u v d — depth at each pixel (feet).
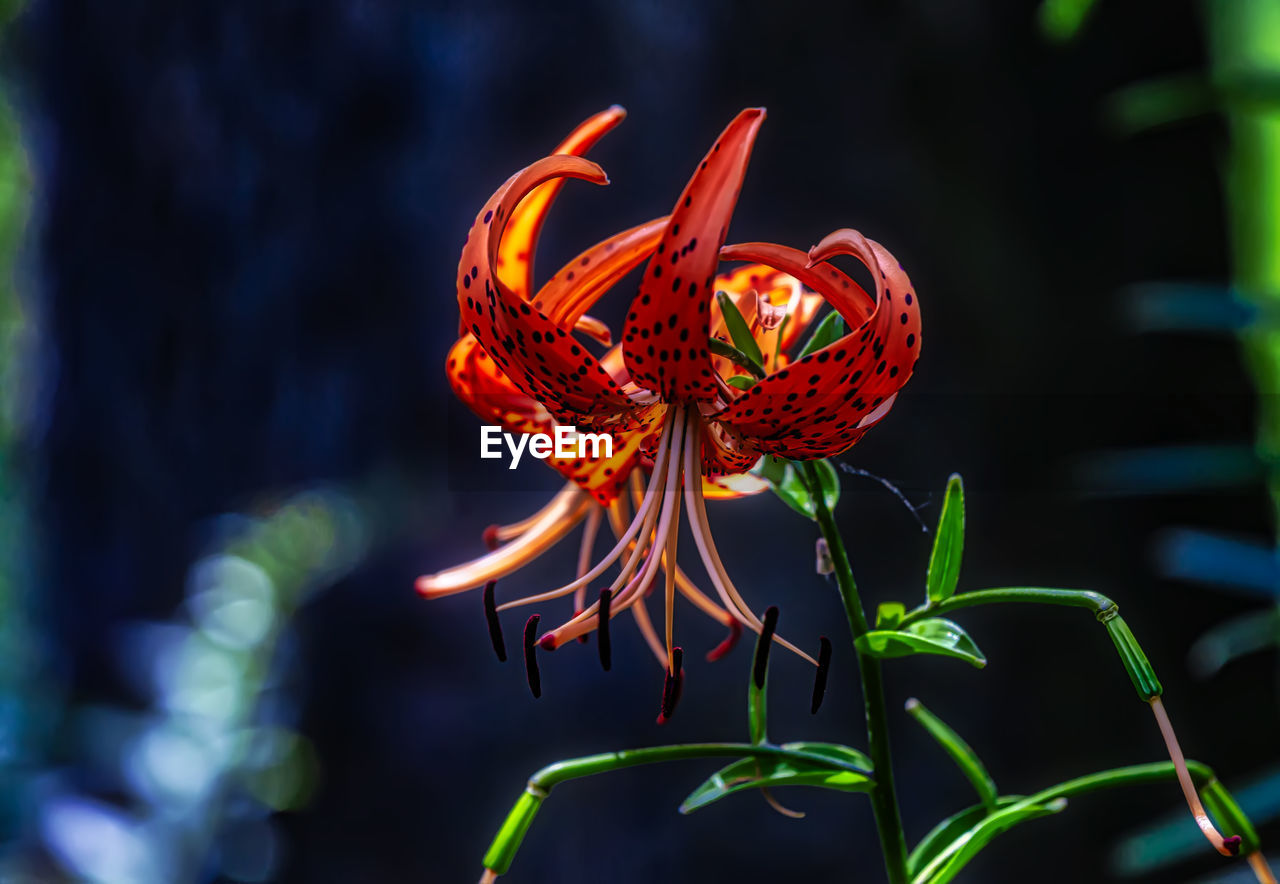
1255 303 2.79
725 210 2.00
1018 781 3.89
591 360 2.06
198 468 4.76
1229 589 4.07
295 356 4.31
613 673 3.78
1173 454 3.71
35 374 5.69
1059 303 4.03
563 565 3.83
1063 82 4.06
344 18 4.07
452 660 3.95
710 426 2.14
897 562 3.77
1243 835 2.09
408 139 4.04
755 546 3.72
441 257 4.03
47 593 5.74
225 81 4.30
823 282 2.06
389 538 4.09
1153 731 4.00
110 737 5.62
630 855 3.80
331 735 4.09
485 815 3.90
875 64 3.82
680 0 3.79
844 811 3.80
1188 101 2.79
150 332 4.71
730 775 2.10
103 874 4.86
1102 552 3.99
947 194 3.89
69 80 4.81
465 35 3.92
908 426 3.83
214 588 4.86
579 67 3.84
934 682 3.84
